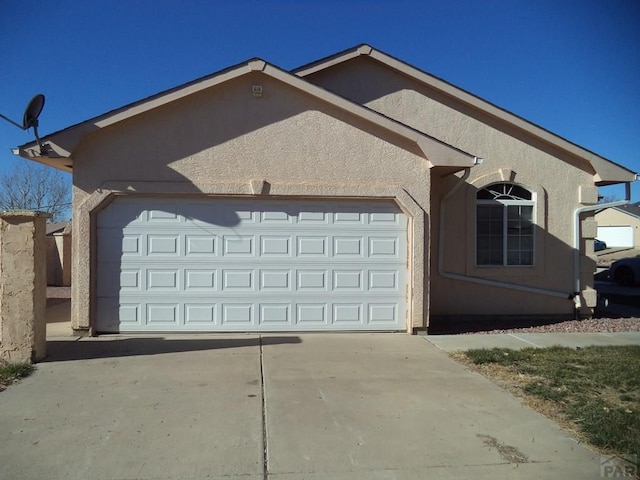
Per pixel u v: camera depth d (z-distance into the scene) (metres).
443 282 11.09
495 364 7.12
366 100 11.10
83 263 8.55
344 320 9.14
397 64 10.96
